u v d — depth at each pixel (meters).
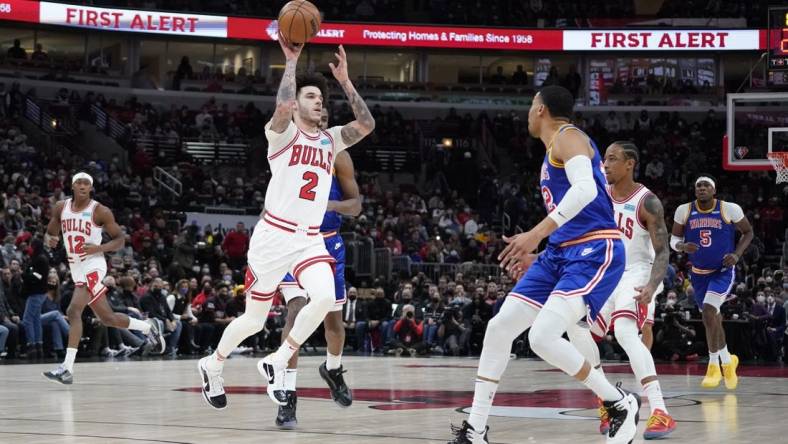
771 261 23.88
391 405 6.54
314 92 5.13
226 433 4.77
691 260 8.87
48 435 4.63
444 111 31.00
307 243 5.14
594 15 31.64
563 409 6.29
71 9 26.31
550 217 4.00
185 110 28.00
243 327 5.21
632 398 4.28
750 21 30.20
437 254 21.78
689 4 31.06
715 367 8.63
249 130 28.45
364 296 18.53
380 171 28.98
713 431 5.00
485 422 4.16
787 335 15.77
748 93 16.53
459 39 29.44
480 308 17.16
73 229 8.85
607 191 4.38
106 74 28.67
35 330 13.51
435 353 16.88
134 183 23.62
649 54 30.50
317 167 5.14
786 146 16.42
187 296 15.66
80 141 26.27
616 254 4.27
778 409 6.37
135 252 20.03
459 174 28.33
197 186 25.36
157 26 27.59
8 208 18.86
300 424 5.22
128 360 13.31
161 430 4.88
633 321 5.37
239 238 20.66
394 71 31.53
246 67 30.45
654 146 28.64
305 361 13.46
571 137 4.20
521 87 31.23
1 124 24.39
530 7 31.42
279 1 30.20
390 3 31.23
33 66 27.27
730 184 27.72
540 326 4.11
